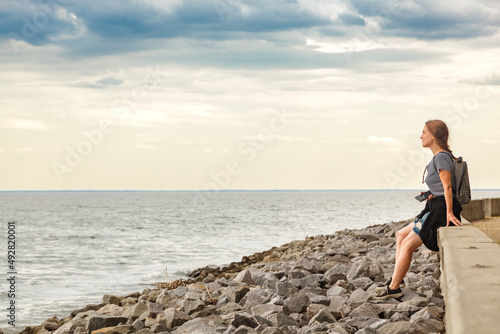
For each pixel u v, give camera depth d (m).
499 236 12.27
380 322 5.80
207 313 7.35
